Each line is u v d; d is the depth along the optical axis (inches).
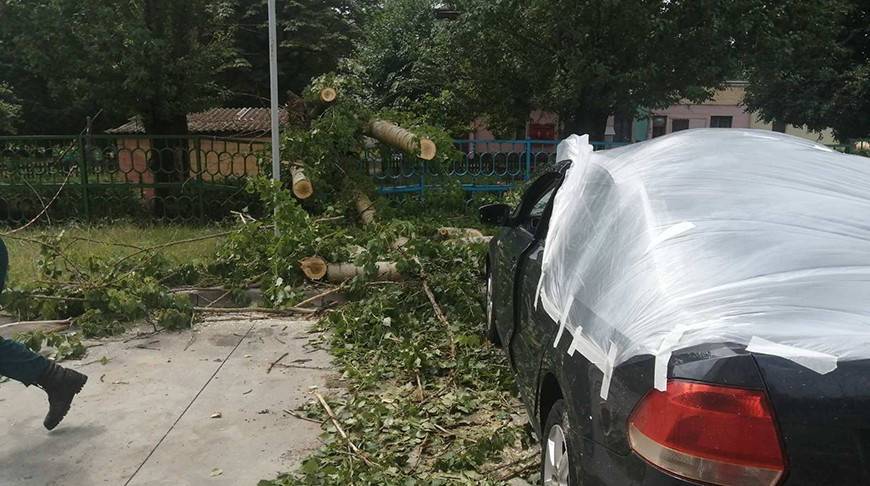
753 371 72.1
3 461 141.2
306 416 162.2
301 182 329.1
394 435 149.5
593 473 87.3
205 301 251.6
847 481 68.7
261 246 266.7
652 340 80.7
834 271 80.6
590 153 142.0
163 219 411.8
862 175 108.0
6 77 811.4
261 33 765.9
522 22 487.2
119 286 231.1
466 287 237.8
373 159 404.5
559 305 114.0
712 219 95.0
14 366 146.7
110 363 194.7
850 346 71.7
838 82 637.9
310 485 128.7
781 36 455.8
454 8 548.7
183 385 179.6
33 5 382.6
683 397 73.9
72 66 397.1
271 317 238.2
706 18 434.0
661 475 74.4
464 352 196.5
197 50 418.3
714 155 116.0
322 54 796.6
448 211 416.2
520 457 142.9
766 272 82.1
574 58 439.8
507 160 461.4
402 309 226.5
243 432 154.3
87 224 398.6
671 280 86.4
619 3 418.6
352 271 257.0
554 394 117.7
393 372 187.2
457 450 143.2
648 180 110.2
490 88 597.0
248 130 663.1
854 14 628.7
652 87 470.0
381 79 773.9
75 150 411.8
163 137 406.9
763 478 69.8
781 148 119.3
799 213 94.0
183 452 145.3
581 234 117.0
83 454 144.3
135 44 380.2
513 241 175.0
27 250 322.7
